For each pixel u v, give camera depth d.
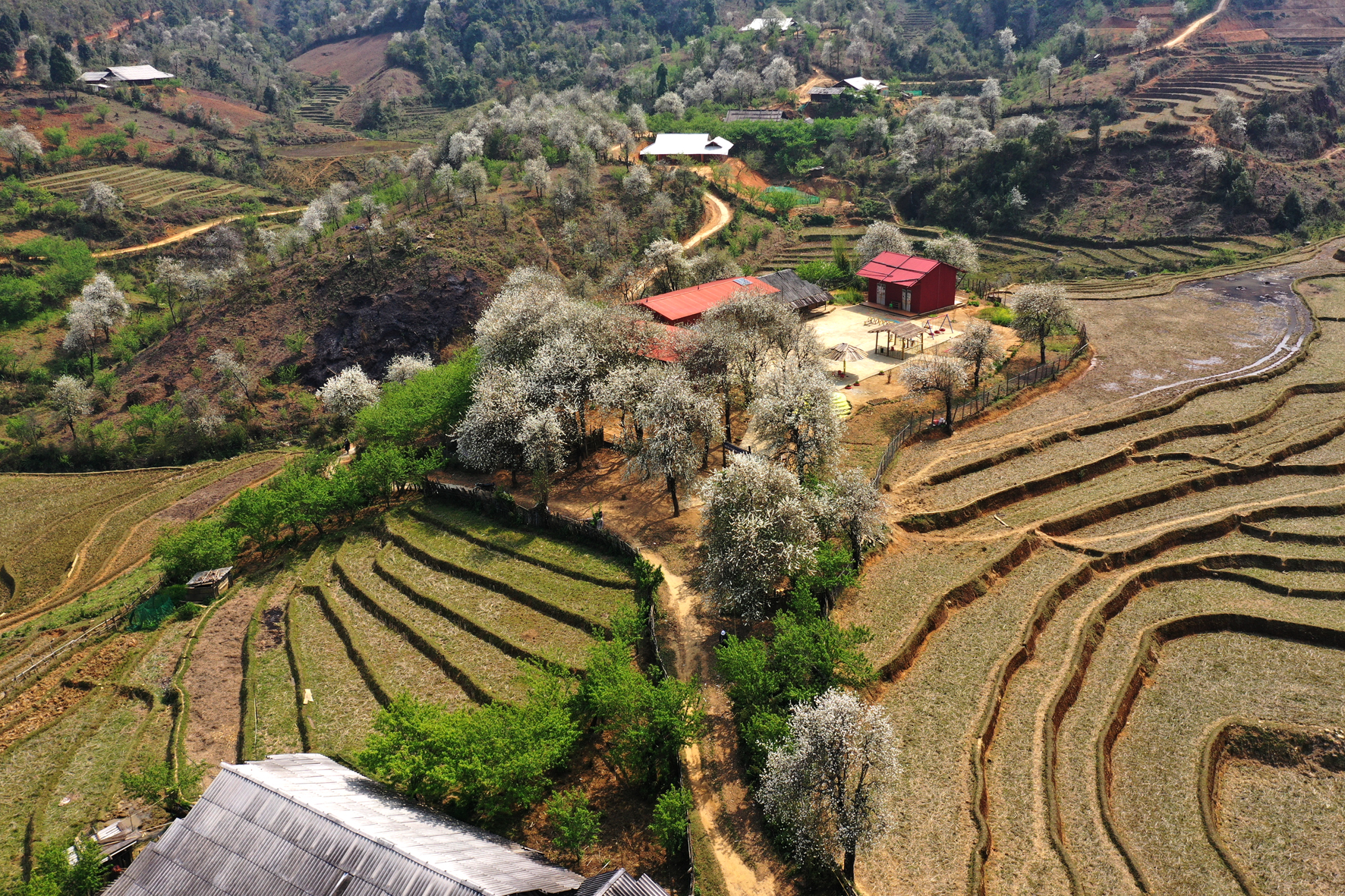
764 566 66.88
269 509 94.44
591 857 53.22
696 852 52.50
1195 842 53.72
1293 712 62.31
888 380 109.62
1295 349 115.81
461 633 75.69
